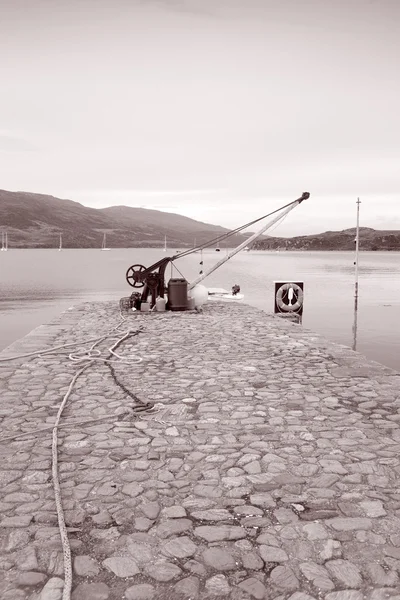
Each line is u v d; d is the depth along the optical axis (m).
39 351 10.25
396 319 35.41
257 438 5.46
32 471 4.66
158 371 8.66
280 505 4.04
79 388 7.55
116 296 49.91
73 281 73.38
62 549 3.46
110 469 4.70
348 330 30.47
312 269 120.06
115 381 7.94
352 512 3.94
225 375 8.34
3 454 5.05
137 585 3.12
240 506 4.03
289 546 3.50
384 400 6.87
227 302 21.83
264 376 8.26
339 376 8.23
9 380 8.02
